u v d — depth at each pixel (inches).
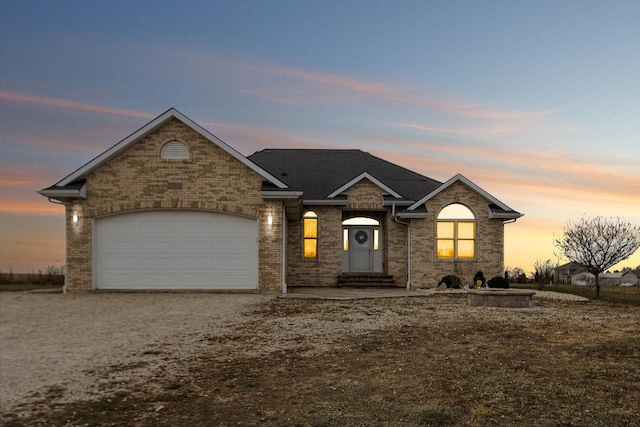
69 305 541.0
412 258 828.6
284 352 323.3
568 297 686.5
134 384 249.4
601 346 336.5
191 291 665.6
